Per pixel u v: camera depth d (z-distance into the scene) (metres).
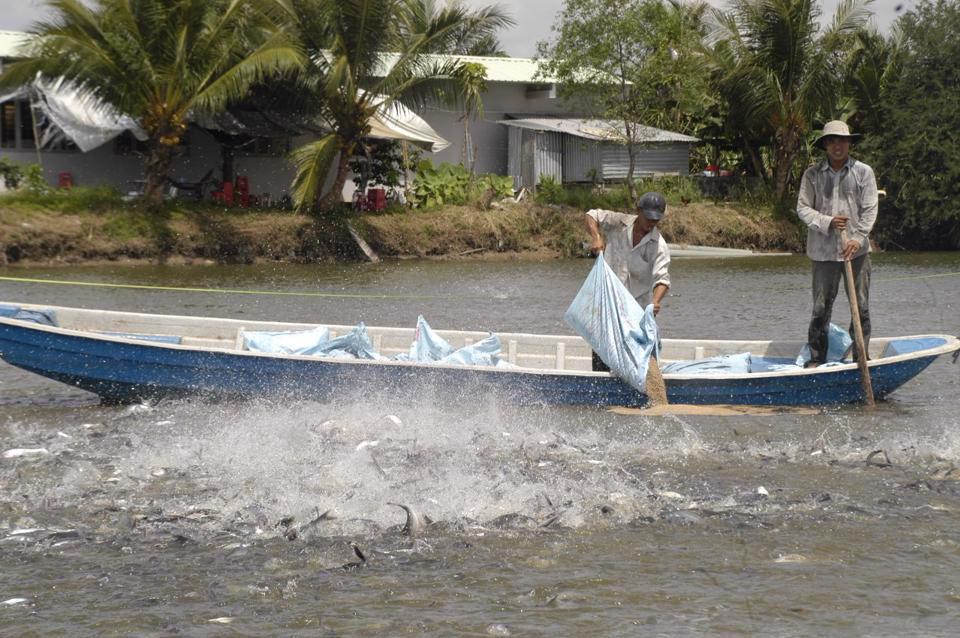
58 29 46.84
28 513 11.73
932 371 21.81
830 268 19.33
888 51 71.31
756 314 32.59
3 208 47.25
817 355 19.92
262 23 51.97
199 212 51.91
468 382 17.73
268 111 57.47
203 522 11.41
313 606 9.20
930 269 49.69
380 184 60.38
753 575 9.93
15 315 19.02
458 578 9.83
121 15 47.50
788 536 11.02
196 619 8.93
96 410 17.86
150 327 19.97
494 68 69.81
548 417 17.20
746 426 16.77
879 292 38.84
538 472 13.57
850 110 71.12
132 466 13.75
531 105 70.69
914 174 64.31
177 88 49.69
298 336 19.64
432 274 46.16
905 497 12.46
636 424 16.70
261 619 8.94
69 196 49.59
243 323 20.20
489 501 12.13
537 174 66.50
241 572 9.98
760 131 69.06
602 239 18.44
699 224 61.94
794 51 64.62
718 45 65.88
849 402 18.53
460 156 68.75
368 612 9.07
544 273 46.94
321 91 54.84
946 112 63.41
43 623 8.84
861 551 10.56
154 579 9.81
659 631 8.69
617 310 17.95
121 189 56.66
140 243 48.25
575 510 11.77
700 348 20.92
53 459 14.03
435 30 53.97
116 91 48.78
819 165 19.23
